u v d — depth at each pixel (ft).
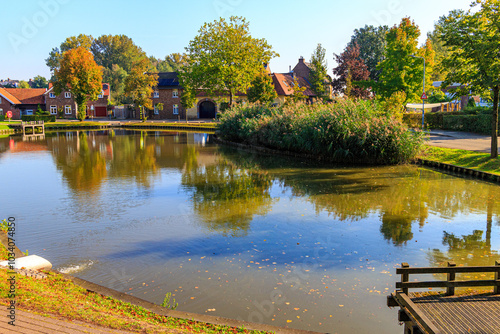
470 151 81.25
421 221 43.34
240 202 51.06
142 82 213.87
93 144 123.44
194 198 53.11
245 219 43.83
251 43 154.20
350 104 90.38
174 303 25.25
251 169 76.84
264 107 124.57
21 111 254.27
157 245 35.91
